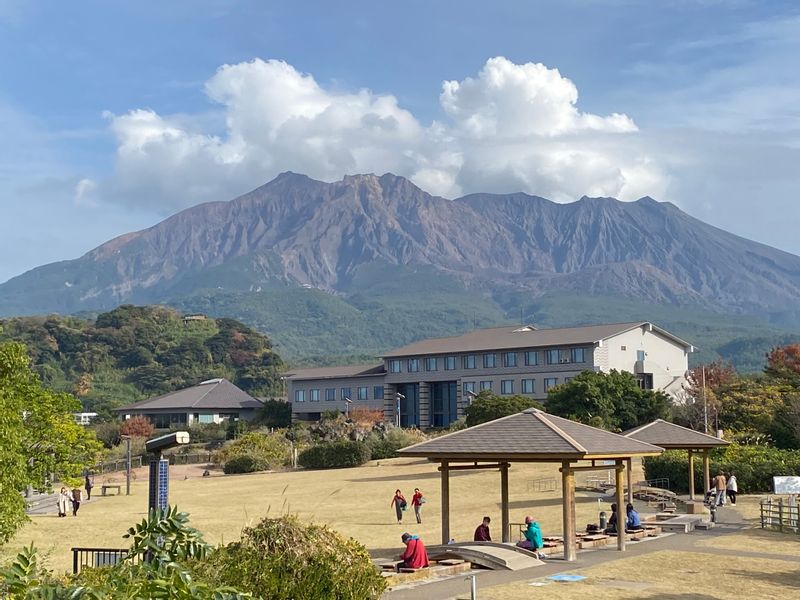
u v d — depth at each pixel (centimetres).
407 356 13012
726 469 5791
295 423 13112
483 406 9306
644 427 5138
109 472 9269
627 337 11481
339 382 13938
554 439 3206
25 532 4559
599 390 9088
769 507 4609
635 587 2703
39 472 4019
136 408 15350
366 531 4288
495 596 2558
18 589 1012
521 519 4631
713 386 10088
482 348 12125
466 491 6231
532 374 11681
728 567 3080
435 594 2575
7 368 3741
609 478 6569
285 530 1867
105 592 1028
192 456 10406
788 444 7469
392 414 13312
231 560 1814
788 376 10150
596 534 3825
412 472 7719
